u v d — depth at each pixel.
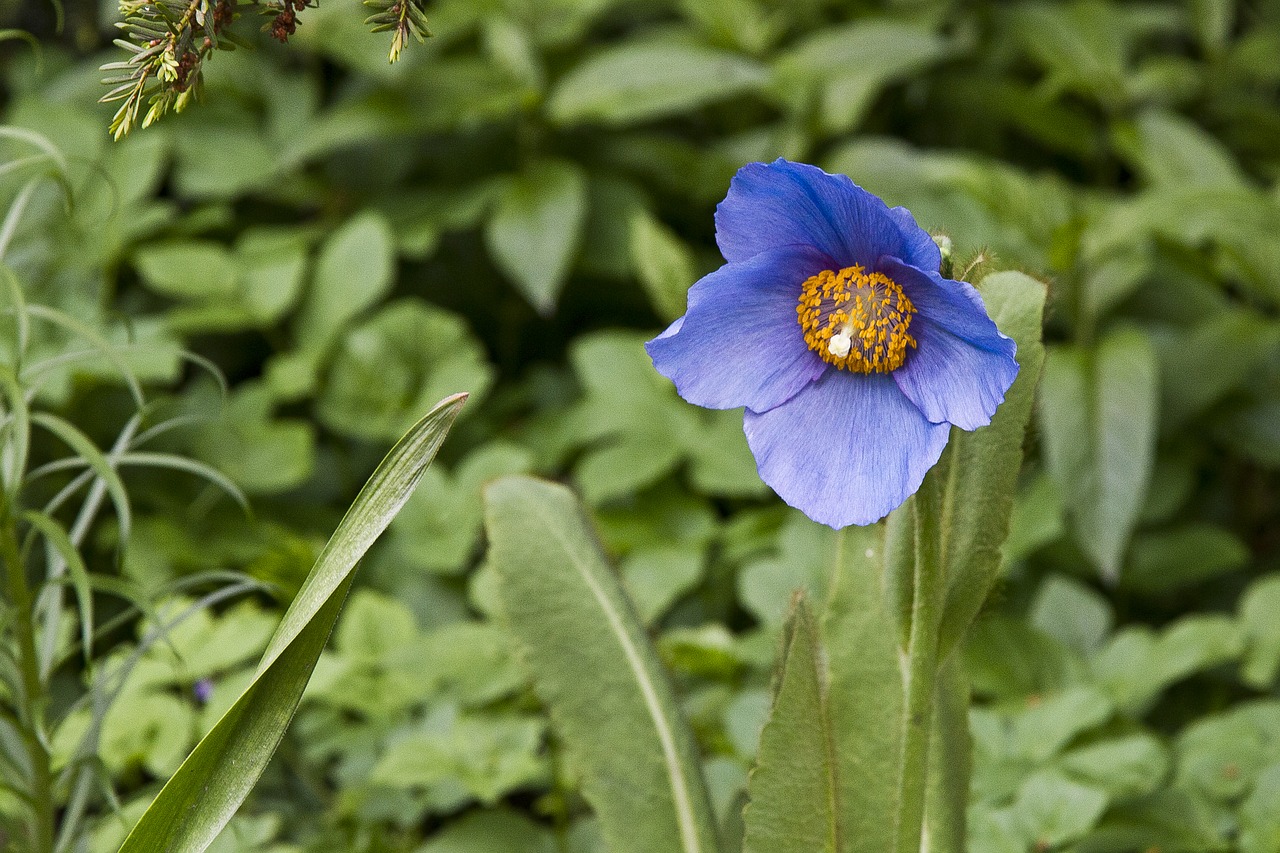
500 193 2.02
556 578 1.17
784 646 1.12
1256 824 1.27
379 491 1.04
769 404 1.06
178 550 1.68
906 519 1.09
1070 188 2.27
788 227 1.05
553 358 2.24
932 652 1.07
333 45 1.95
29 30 2.31
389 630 1.44
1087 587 1.81
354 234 1.93
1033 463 1.13
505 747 1.32
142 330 1.74
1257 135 2.35
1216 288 2.02
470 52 2.22
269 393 1.83
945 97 2.34
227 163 2.08
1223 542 1.76
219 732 1.04
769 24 2.28
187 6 1.03
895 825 1.09
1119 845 1.28
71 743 1.29
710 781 1.30
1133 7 2.51
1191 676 1.66
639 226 1.89
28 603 1.16
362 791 1.33
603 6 2.22
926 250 1.03
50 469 1.16
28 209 1.86
